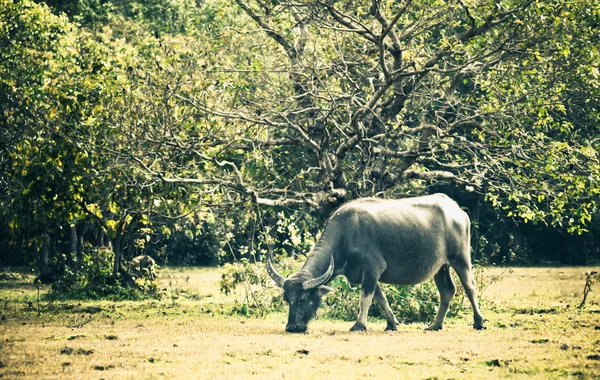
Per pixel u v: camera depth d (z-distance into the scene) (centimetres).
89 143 2292
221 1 2706
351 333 1870
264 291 2592
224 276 2653
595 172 2317
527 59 2473
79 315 2312
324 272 1912
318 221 3086
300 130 2389
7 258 5322
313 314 1878
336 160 2397
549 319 2164
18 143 2798
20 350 1534
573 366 1376
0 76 2977
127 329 1939
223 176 2442
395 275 1966
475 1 2300
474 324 2028
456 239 2041
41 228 2764
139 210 2480
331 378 1268
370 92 2605
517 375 1308
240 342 1666
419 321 2331
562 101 2492
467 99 2586
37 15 3086
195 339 1728
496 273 4662
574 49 2384
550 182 2598
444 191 4872
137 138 2289
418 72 2259
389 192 2834
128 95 2294
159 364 1400
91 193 2459
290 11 2528
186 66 2295
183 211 2520
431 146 2450
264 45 2536
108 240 3662
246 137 2477
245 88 2370
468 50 2372
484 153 2414
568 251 5694
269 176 2700
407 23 2677
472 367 1386
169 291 3331
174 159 2389
